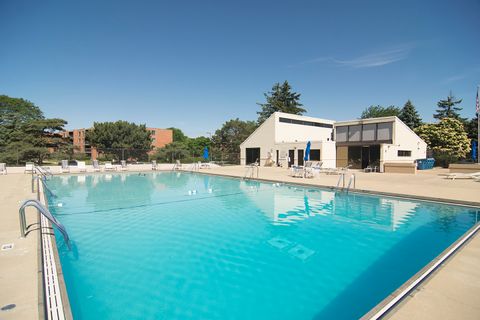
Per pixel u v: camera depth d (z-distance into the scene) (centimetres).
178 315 325
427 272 353
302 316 325
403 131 2467
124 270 438
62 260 475
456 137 3431
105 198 1062
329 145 2306
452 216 769
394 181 1401
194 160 3416
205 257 490
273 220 736
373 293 375
